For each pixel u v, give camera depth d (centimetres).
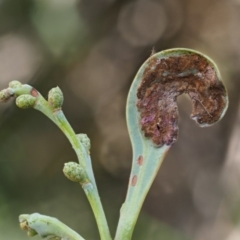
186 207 63
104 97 66
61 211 59
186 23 68
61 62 60
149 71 24
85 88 64
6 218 54
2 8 57
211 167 64
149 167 24
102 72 65
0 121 59
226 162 57
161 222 61
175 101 24
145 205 65
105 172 65
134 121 24
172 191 65
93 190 24
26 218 24
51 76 61
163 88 24
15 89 24
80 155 24
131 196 24
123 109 67
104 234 24
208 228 58
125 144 66
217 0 67
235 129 59
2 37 58
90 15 62
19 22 58
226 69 64
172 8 68
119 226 24
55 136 62
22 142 60
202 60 24
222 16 67
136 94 24
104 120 66
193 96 24
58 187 60
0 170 58
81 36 60
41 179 60
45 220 24
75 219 58
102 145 66
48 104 24
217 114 24
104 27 64
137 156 24
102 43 64
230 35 66
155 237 58
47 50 59
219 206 57
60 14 58
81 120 65
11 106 60
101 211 24
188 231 61
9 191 58
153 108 24
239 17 66
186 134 65
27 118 61
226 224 55
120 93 66
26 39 58
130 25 66
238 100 62
